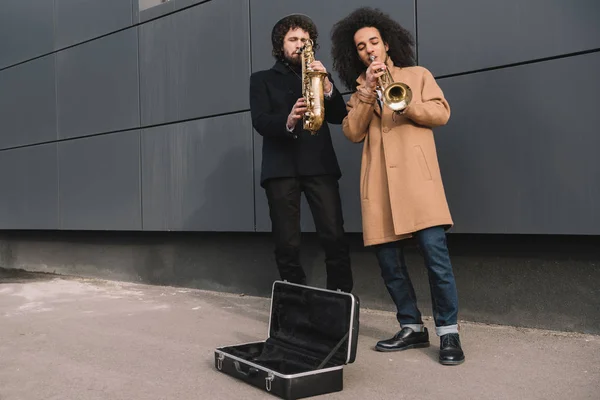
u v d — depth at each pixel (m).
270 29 5.09
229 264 5.59
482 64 3.95
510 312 3.93
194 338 3.85
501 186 3.87
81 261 7.00
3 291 5.93
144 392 2.81
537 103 3.74
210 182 5.56
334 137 4.66
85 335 3.97
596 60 3.52
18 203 7.55
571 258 3.69
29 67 7.35
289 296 3.16
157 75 5.96
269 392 2.74
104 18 6.45
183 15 5.73
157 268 6.19
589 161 3.55
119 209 6.37
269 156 3.74
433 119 3.12
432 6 4.17
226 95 5.41
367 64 3.38
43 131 7.19
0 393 2.85
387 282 3.44
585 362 3.04
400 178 3.18
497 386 2.72
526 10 3.77
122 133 6.32
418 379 2.86
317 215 3.72
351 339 2.74
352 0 4.58
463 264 4.13
